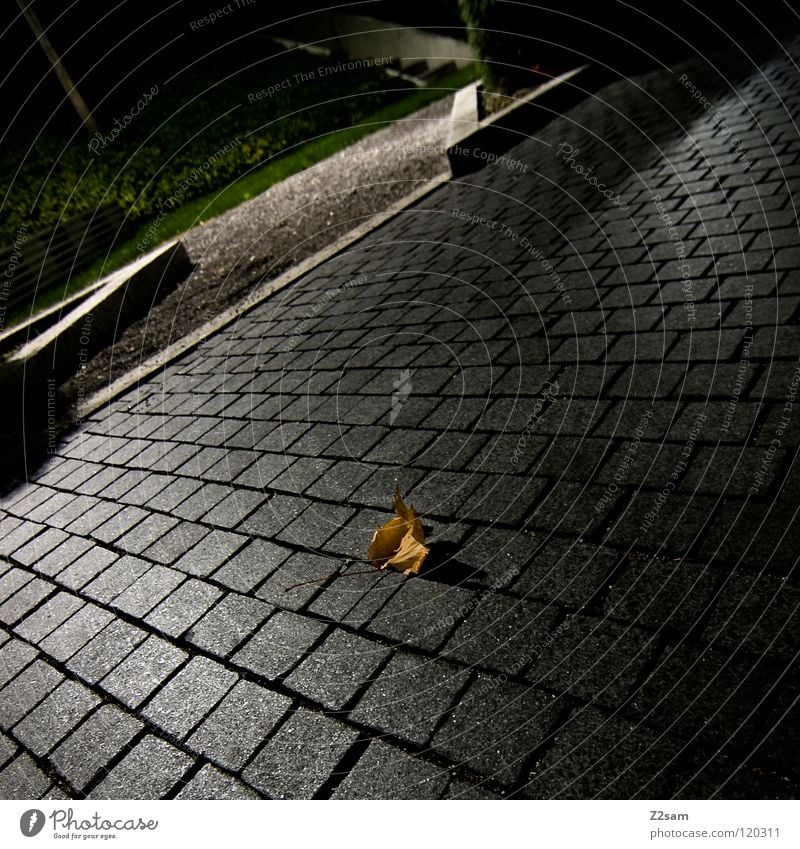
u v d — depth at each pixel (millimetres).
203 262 7375
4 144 12992
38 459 4535
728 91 6625
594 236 4621
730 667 1789
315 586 2521
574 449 2773
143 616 2676
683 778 1600
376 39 14758
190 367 5055
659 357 3137
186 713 2178
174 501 3430
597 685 1854
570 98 8469
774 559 2039
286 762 1923
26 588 3145
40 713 2379
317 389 4004
